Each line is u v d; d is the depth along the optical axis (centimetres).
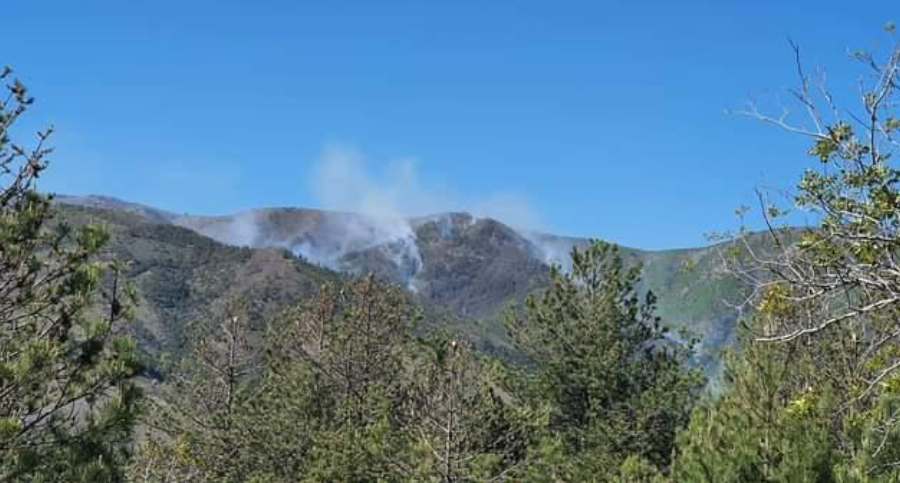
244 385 4003
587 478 2692
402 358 3456
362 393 3584
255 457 3541
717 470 1466
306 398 3553
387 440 2712
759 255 1173
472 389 2652
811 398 1191
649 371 3028
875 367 1144
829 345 1515
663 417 2834
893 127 1029
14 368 1099
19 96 1192
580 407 3141
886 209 1002
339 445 2920
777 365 1549
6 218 1155
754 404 1549
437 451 2598
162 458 2966
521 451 2703
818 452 1418
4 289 1168
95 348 1197
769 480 1420
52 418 1166
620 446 2817
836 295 1116
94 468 1138
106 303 1260
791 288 1177
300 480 3198
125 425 1205
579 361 2995
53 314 1194
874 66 1030
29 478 1118
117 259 1280
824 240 1059
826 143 1041
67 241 1241
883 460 1338
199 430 3641
